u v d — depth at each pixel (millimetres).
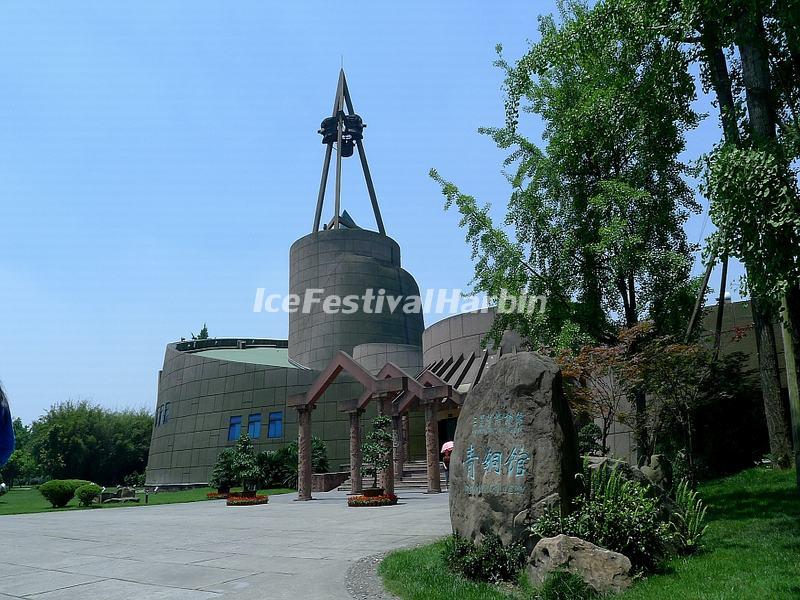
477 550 9945
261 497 31297
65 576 11430
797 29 10719
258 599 8992
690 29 12648
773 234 10156
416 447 50094
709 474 20500
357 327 67062
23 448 98375
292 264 74375
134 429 92562
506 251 17875
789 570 8477
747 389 21766
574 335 16969
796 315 12297
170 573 11305
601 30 14836
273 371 55125
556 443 10188
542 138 18719
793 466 17672
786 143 10602
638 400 18109
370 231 73438
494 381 11242
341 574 10500
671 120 15875
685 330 19062
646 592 7949
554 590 7934
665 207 17359
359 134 80062
